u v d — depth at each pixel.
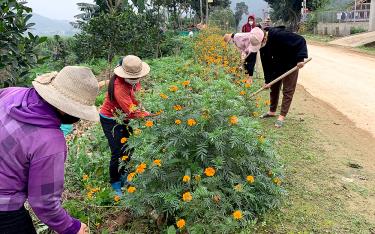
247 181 3.78
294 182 4.70
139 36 13.51
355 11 38.00
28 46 5.38
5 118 2.27
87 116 2.36
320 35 41.94
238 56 9.94
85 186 4.39
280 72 6.87
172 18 31.77
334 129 6.91
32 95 2.37
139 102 4.35
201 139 3.71
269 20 7.38
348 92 10.27
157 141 3.78
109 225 3.85
